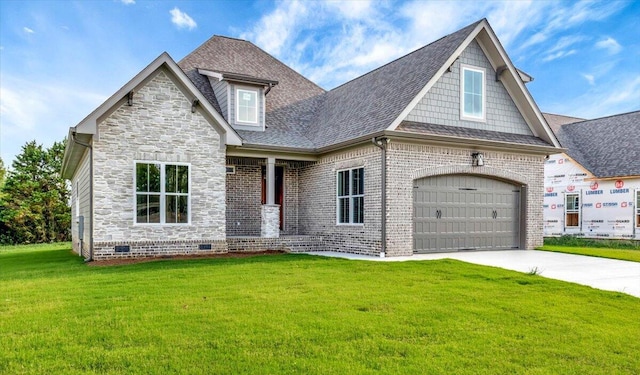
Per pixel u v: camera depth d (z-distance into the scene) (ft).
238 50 69.56
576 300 25.81
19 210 108.78
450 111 49.57
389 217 44.37
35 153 113.39
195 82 58.59
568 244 66.54
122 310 22.03
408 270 34.78
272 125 57.57
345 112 56.65
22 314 21.38
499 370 15.42
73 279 31.14
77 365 15.29
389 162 44.62
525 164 53.42
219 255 45.65
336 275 32.42
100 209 42.42
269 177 51.85
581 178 77.30
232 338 17.94
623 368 16.01
